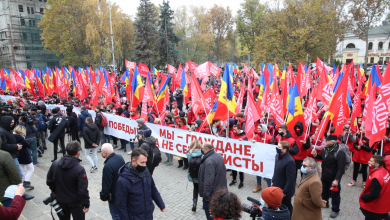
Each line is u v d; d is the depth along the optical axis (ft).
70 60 169.48
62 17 160.56
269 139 23.76
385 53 191.52
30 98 53.72
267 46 102.42
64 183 13.91
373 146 22.52
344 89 24.26
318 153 22.34
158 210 19.51
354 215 18.60
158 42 145.38
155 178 25.64
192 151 17.97
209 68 34.68
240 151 23.00
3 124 20.17
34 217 17.70
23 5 214.69
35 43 210.79
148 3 141.38
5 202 14.56
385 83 17.21
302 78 43.60
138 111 34.55
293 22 99.19
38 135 32.45
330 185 19.24
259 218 10.52
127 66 54.49
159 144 29.25
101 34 153.38
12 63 206.49
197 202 20.85
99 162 30.14
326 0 105.60
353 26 115.44
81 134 32.68
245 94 62.39
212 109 28.73
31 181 24.02
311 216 13.56
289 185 15.30
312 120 28.91
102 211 19.08
